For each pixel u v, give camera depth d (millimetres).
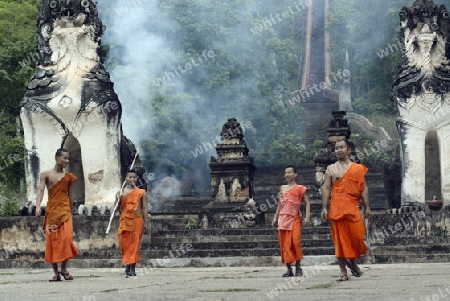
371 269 15453
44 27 21172
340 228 12289
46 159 20859
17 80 31703
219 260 18656
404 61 21969
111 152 20922
